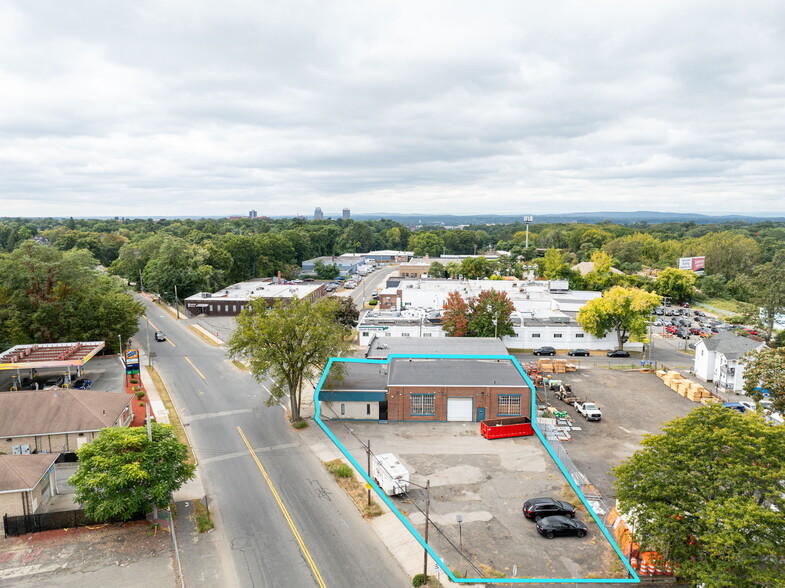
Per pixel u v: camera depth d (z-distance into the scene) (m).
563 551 31.23
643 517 28.31
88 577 29.52
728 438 27.69
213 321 103.31
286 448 46.31
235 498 38.28
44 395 45.94
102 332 75.62
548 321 88.31
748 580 23.59
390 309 102.62
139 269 140.12
